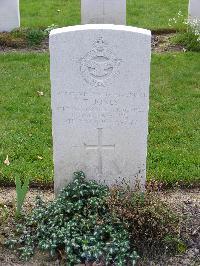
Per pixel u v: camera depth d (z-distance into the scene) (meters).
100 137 2.21
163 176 2.54
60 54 2.07
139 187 2.20
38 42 4.35
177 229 2.10
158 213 2.08
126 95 2.14
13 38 4.34
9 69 3.83
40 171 2.59
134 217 2.06
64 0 5.73
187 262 2.04
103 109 2.16
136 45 2.06
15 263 2.04
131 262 2.01
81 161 2.25
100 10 4.46
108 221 2.09
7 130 2.97
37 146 2.80
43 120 3.08
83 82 2.12
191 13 4.41
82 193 2.17
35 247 2.09
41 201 2.25
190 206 2.35
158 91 3.48
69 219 2.13
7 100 3.34
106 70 2.10
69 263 2.00
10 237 2.12
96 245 2.02
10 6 4.47
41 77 3.71
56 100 2.14
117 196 2.13
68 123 2.18
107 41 2.06
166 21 4.98
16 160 2.68
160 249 2.07
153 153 2.73
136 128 2.19
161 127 3.00
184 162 2.66
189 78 3.69
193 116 3.15
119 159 2.24
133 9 5.38
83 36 2.05
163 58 4.02
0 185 2.54
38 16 5.15
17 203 2.20
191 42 4.25
